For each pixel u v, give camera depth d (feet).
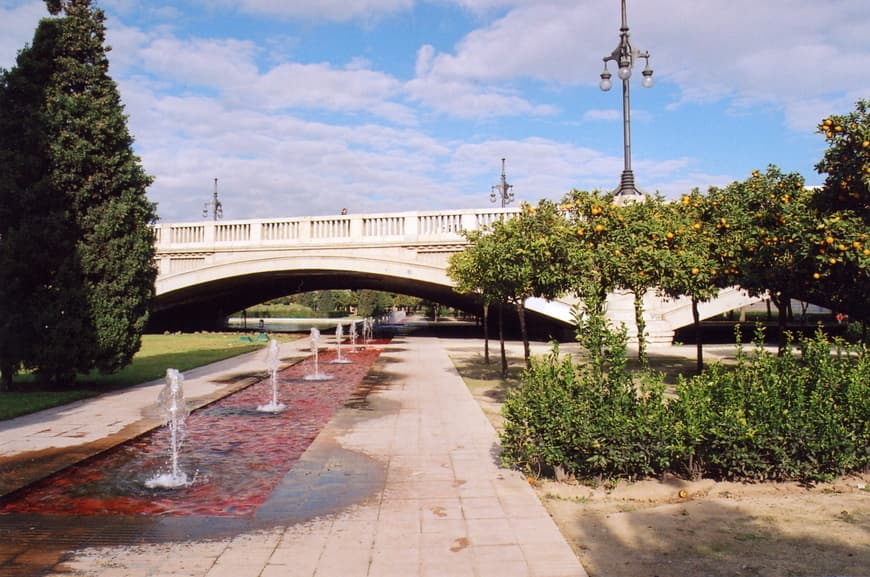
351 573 14.56
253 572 14.73
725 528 17.43
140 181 48.34
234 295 129.29
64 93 45.65
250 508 19.84
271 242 89.61
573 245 34.22
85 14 46.83
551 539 16.57
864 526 17.47
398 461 25.14
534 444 22.24
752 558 15.35
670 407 22.53
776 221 34.73
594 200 34.83
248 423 34.42
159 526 18.24
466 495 20.52
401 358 71.67
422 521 18.10
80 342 44.70
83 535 17.52
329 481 22.44
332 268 86.89
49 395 42.09
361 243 86.07
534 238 35.42
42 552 16.25
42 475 23.08
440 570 14.66
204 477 23.75
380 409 37.45
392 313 208.03
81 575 14.71
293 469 24.14
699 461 21.80
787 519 18.07
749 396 22.24
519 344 93.81
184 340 104.78
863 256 27.63
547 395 21.94
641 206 35.94
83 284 44.80
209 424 34.17
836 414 21.36
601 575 14.47
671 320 82.94
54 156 43.75
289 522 18.30
